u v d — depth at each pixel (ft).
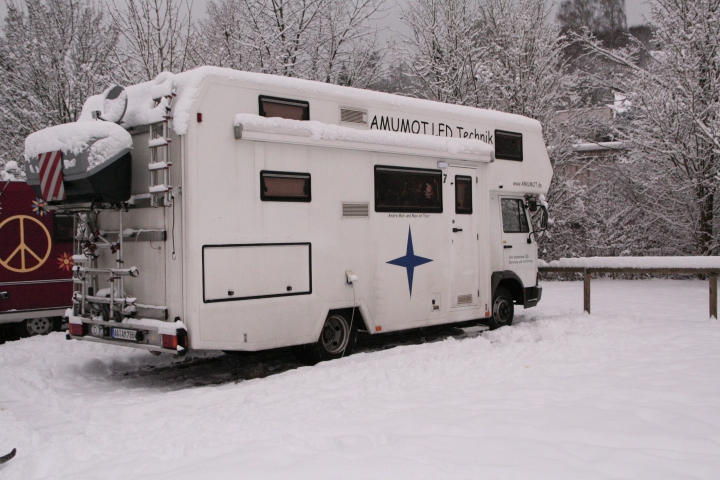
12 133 50.21
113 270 22.15
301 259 23.76
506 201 33.22
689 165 58.70
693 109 56.08
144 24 50.98
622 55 65.26
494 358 22.86
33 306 33.04
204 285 20.89
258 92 22.72
